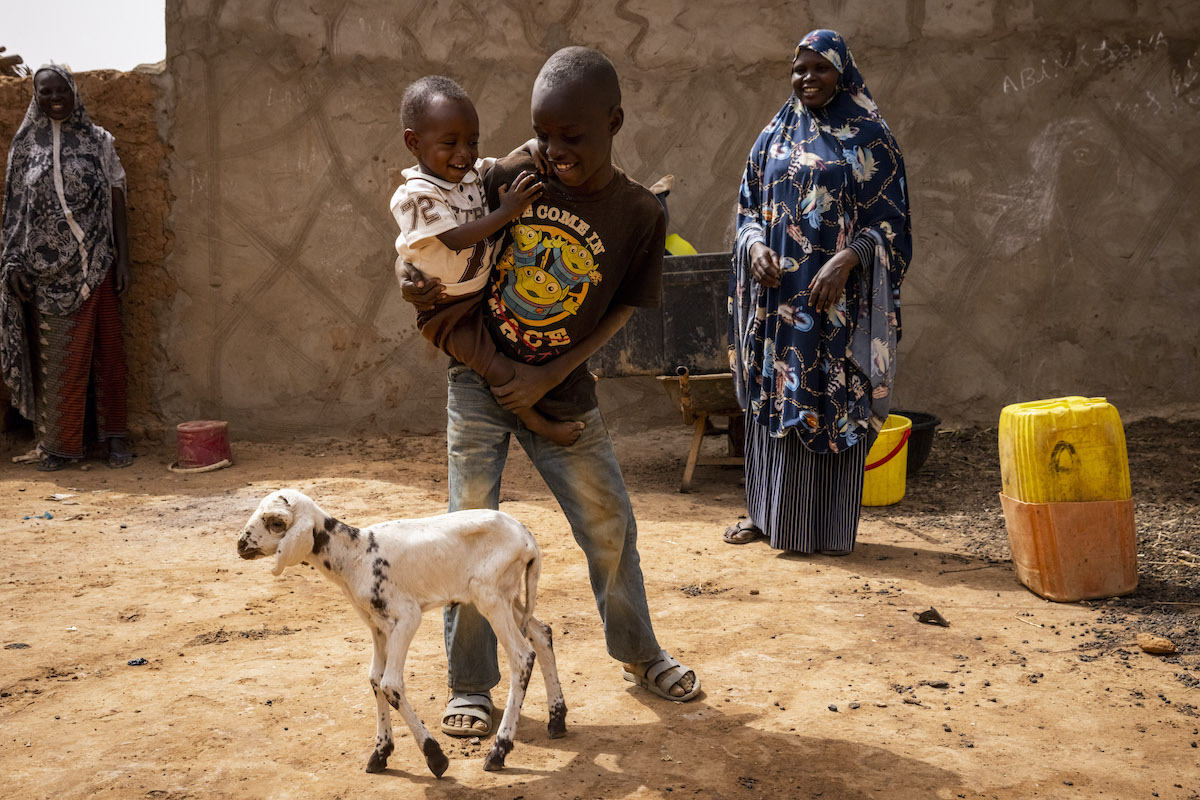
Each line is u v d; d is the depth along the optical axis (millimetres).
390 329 9484
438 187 3166
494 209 3379
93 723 3816
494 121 9383
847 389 5812
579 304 3449
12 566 5902
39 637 4750
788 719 3822
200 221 9250
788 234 5785
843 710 3900
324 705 3971
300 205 9289
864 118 5816
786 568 5781
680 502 7363
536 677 4238
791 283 5789
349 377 9508
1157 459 8133
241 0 9086
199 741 3658
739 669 4305
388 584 3240
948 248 9406
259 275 9344
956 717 3832
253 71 9148
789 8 9266
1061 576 5129
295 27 9141
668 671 4012
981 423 9539
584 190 3320
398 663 3250
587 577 5613
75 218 8320
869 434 5902
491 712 3803
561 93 3055
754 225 6012
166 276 9281
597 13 9297
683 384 7316
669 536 6457
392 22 9211
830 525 5945
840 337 5754
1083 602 5137
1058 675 4223
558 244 3365
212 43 9102
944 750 3568
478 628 3672
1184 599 5145
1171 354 9539
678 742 3639
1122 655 4434
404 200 3152
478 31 9281
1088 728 3734
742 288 6062
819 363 5801
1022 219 9391
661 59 9344
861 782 3352
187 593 5406
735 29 9305
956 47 9258
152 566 5906
